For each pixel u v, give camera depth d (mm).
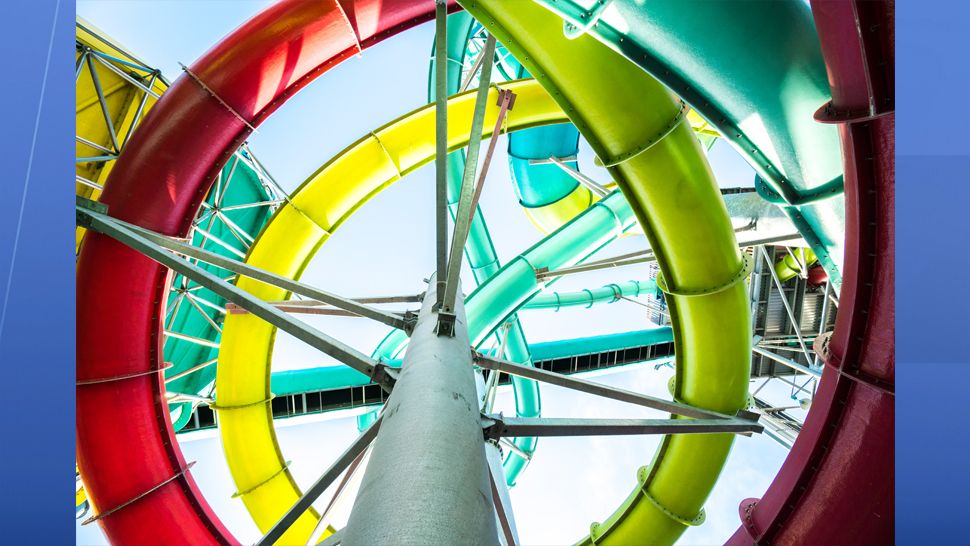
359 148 11633
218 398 12578
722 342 9352
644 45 6340
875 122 4508
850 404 5246
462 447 3584
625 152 7727
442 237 6266
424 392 4125
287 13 8406
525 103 12031
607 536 12203
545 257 12102
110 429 9203
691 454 10719
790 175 6926
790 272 19328
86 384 8828
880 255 4738
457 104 11977
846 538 5352
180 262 5992
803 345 16703
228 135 8867
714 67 6246
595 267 11625
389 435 3734
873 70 4234
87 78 11664
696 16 5902
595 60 6973
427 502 2938
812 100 6164
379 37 9102
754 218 13539
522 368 6969
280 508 13312
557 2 5883
